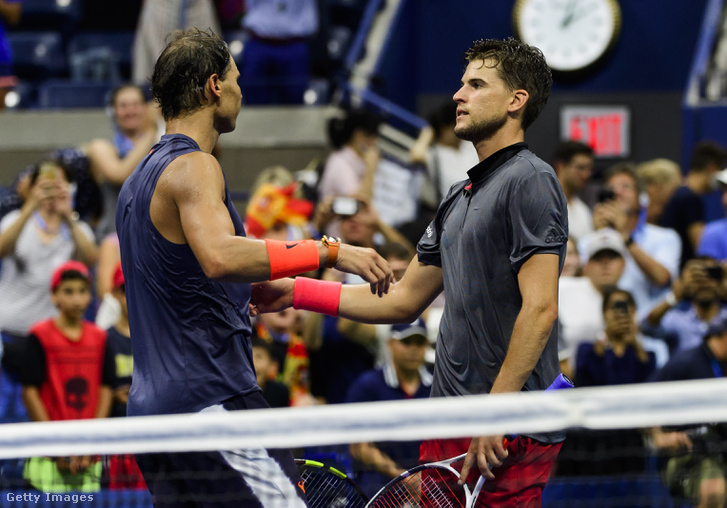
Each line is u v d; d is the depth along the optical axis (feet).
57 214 41.63
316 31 67.31
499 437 18.97
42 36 76.48
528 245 19.21
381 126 64.64
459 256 20.33
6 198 44.86
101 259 41.57
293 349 37.17
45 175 41.32
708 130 69.26
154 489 19.84
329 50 70.08
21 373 34.83
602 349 36.70
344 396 37.45
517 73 20.38
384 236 41.93
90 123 63.87
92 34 78.54
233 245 18.28
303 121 62.59
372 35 73.20
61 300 35.24
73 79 68.95
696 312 41.14
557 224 19.33
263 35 62.13
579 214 48.70
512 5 80.33
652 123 78.64
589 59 77.77
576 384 36.42
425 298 22.33
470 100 20.51
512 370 18.84
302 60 62.80
